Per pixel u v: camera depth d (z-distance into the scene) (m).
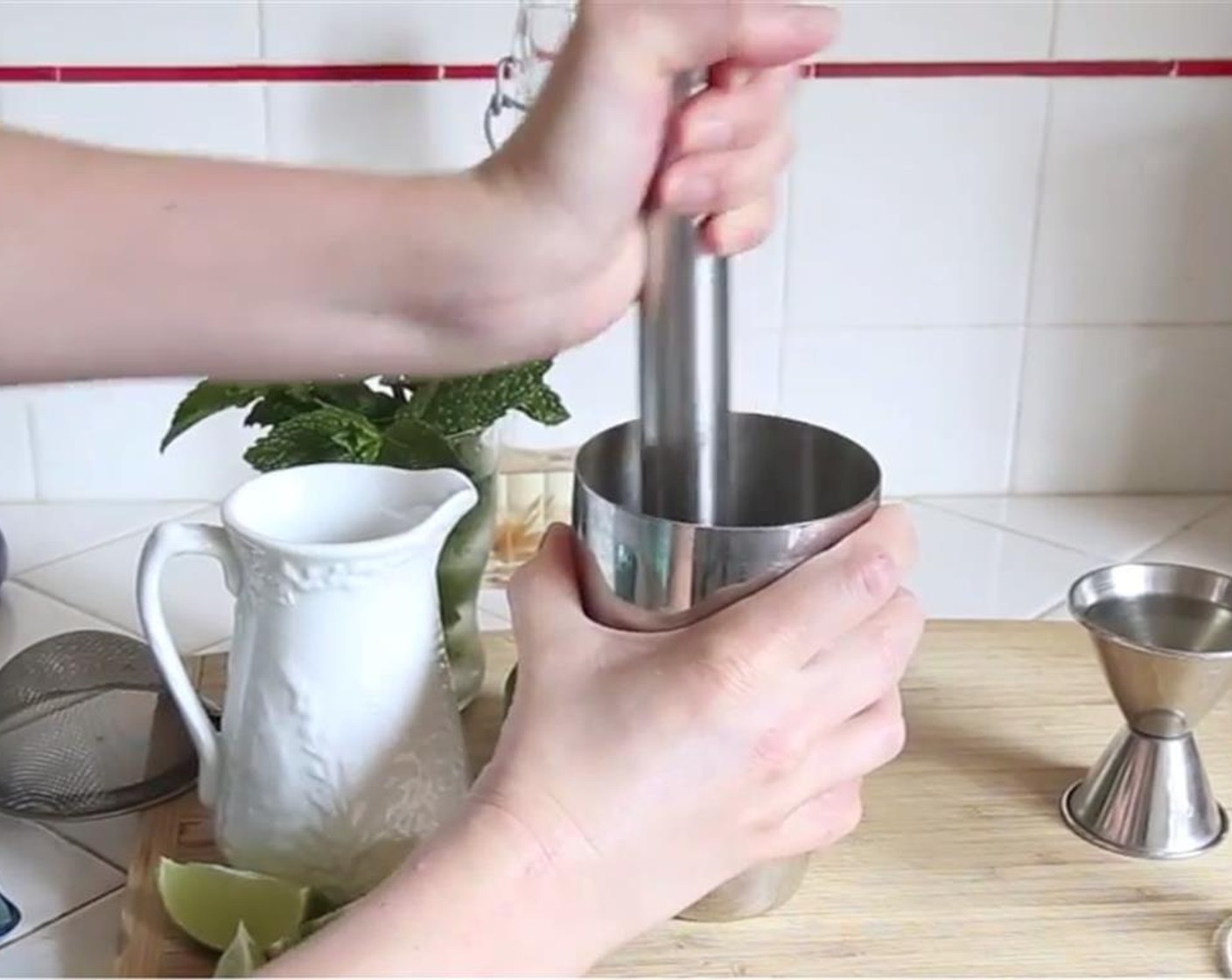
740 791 0.48
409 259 0.47
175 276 0.47
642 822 0.47
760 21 0.44
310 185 0.47
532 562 0.54
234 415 1.00
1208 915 0.62
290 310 0.48
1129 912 0.63
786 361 1.00
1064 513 1.02
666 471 0.50
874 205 0.96
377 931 0.45
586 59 0.44
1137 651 0.64
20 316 0.47
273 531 0.64
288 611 0.61
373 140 0.94
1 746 0.72
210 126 0.93
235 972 0.55
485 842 0.46
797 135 0.87
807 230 0.97
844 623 0.49
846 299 0.98
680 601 0.51
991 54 0.93
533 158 0.46
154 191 0.47
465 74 0.93
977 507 1.02
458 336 0.49
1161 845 0.66
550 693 0.49
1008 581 0.92
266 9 0.91
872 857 0.66
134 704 0.75
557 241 0.47
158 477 1.01
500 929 0.46
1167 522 1.00
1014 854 0.66
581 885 0.47
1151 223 0.98
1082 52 0.94
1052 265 0.98
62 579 0.91
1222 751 0.73
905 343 1.00
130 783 0.70
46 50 0.91
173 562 0.94
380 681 0.61
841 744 0.50
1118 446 1.03
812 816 0.51
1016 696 0.77
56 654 0.78
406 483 0.65
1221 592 0.70
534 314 0.49
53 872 0.66
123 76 0.92
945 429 1.02
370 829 0.62
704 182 0.46
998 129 0.95
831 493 0.55
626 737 0.47
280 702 0.61
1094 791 0.68
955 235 0.97
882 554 0.50
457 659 0.75
